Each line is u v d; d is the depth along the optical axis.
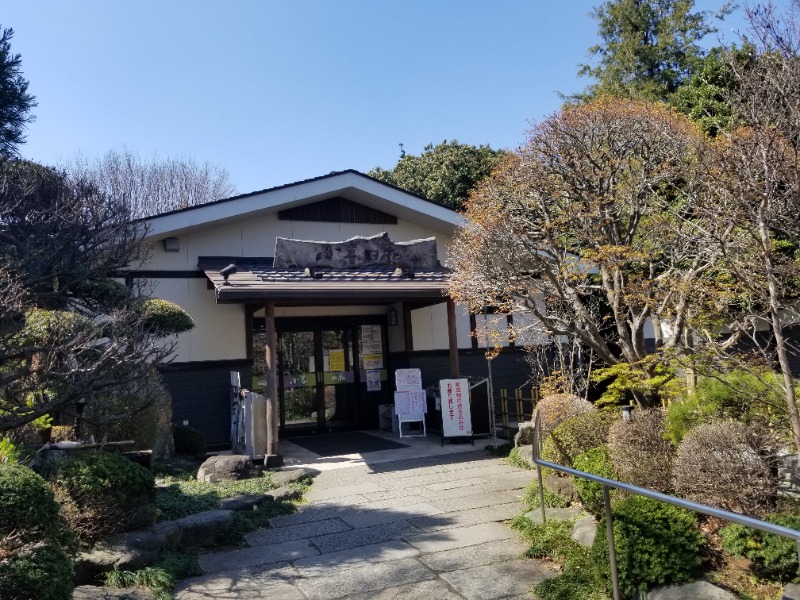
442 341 13.95
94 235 7.14
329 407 13.58
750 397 4.94
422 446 10.80
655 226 6.88
